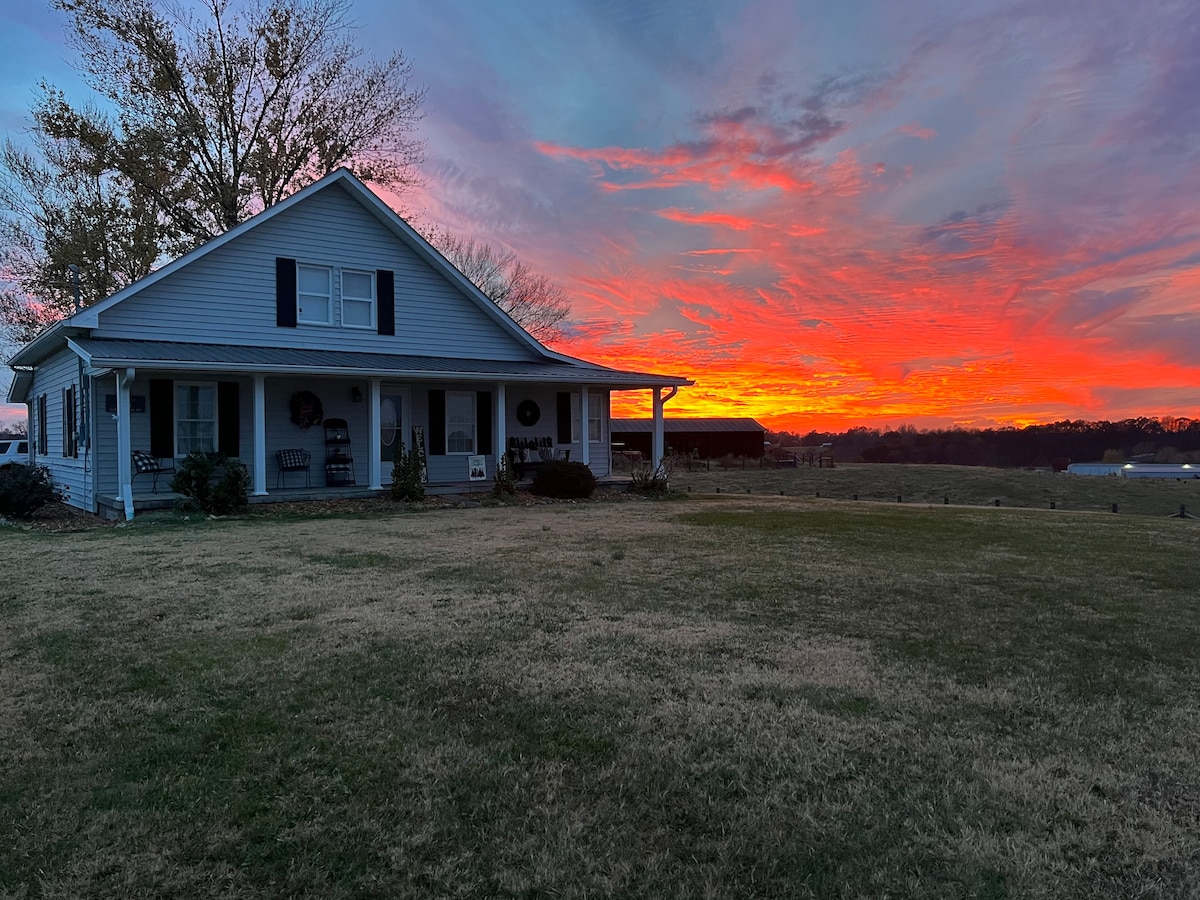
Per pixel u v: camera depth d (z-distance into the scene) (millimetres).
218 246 13562
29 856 2324
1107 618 5254
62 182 23266
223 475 13141
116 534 9438
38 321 24094
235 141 24188
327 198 14898
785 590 6051
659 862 2295
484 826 2506
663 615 5176
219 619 5004
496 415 15141
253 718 3369
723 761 2951
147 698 3607
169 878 2225
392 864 2295
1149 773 2881
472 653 4258
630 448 41750
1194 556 8109
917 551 8219
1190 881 2199
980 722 3361
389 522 10828
